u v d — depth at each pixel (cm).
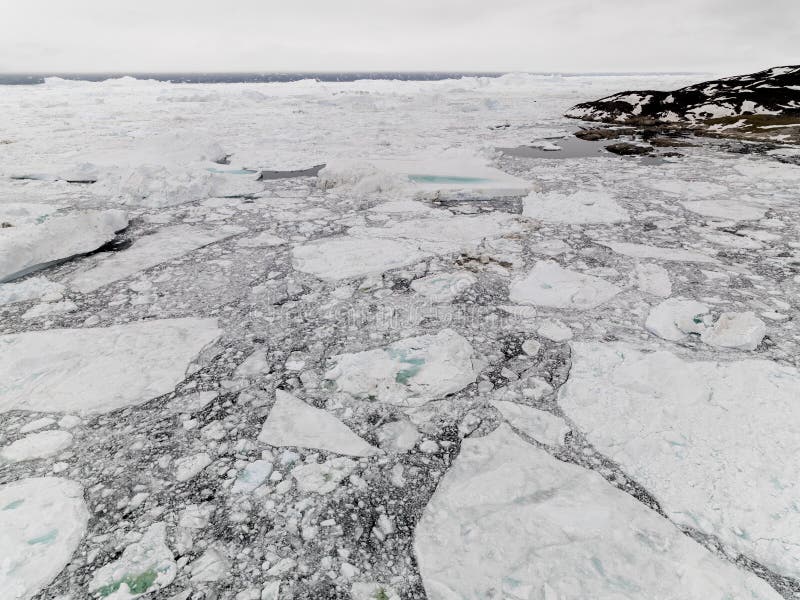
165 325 361
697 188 758
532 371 309
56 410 270
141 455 240
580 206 666
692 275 446
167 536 198
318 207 684
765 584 178
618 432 255
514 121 1723
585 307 391
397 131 1470
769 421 254
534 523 204
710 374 293
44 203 678
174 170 779
